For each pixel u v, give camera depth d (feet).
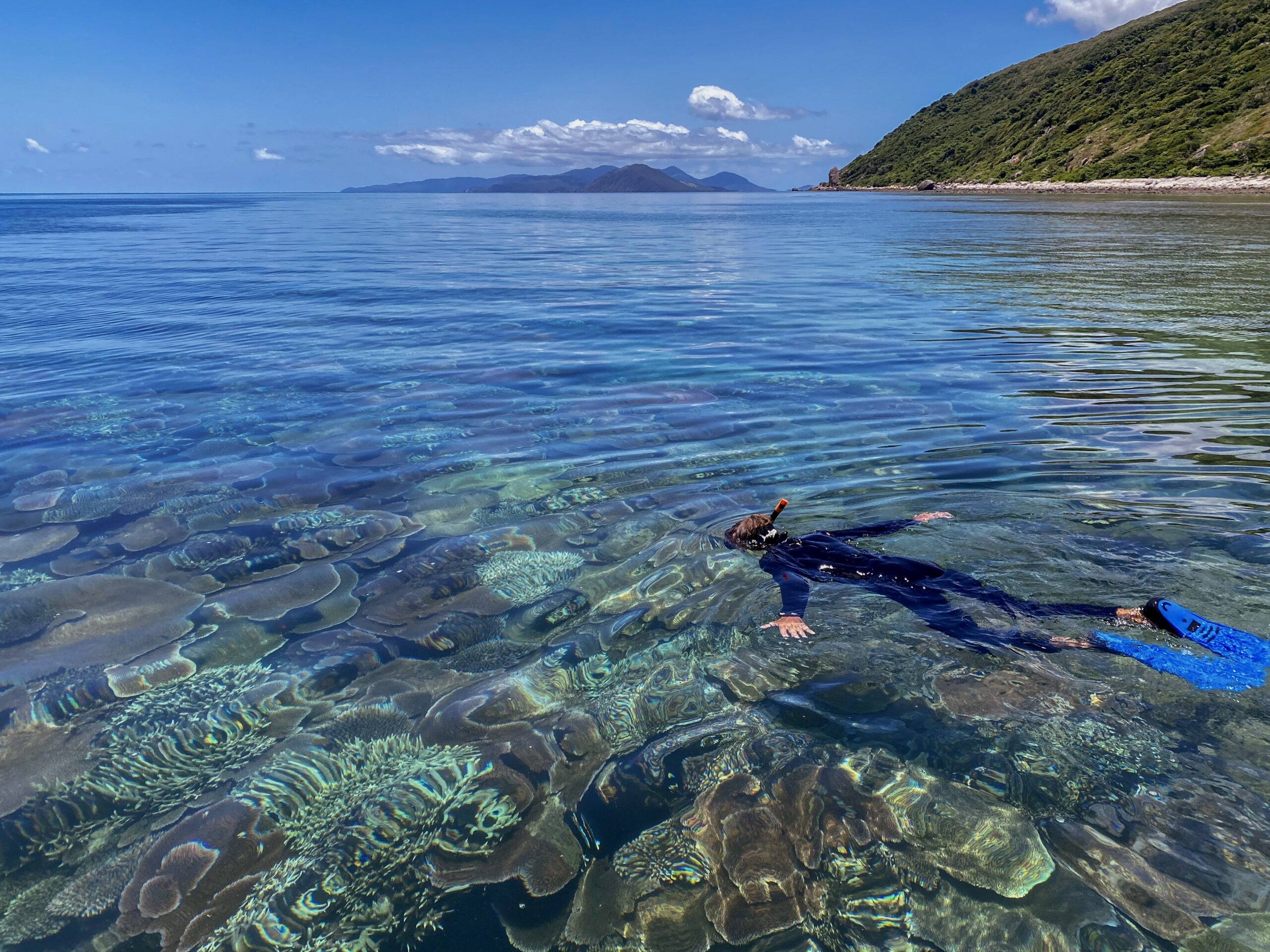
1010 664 12.57
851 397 30.83
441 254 97.40
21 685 13.34
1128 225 121.19
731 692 12.32
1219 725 10.89
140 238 125.59
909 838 9.29
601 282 67.92
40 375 35.53
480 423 28.25
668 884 8.95
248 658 14.03
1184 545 16.89
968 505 19.57
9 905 9.02
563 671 13.25
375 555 18.10
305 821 10.16
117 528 19.74
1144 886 8.43
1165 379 32.27
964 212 188.55
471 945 8.30
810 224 157.89
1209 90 280.31
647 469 23.22
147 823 10.22
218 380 34.76
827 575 16.03
